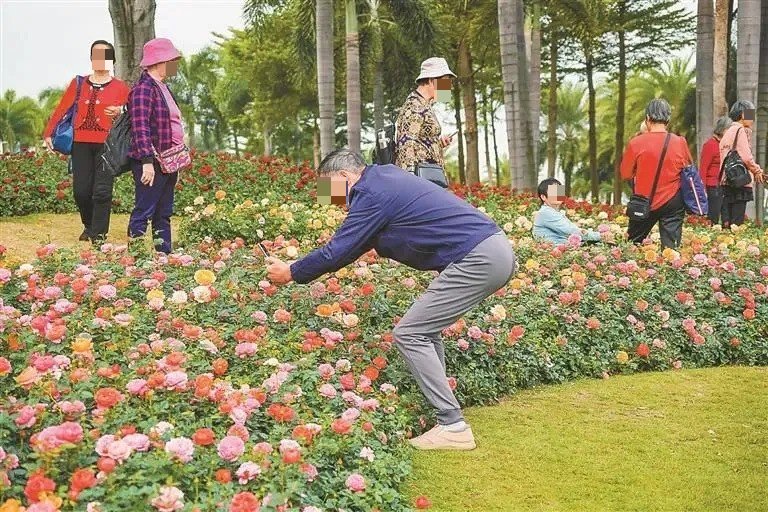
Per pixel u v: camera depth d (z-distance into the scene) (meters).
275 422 3.73
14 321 4.38
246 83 48.72
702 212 7.99
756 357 6.71
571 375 6.06
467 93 33.47
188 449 3.06
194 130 67.88
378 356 4.93
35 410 3.21
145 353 4.10
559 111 62.09
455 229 4.27
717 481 4.17
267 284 5.39
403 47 28.33
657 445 4.66
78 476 2.76
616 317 6.56
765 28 16.80
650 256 7.26
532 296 6.52
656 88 51.22
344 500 3.40
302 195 12.06
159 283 5.25
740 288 7.14
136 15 14.06
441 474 4.19
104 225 8.49
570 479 4.18
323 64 21.20
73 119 8.46
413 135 6.62
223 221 9.29
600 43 34.34
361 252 4.33
